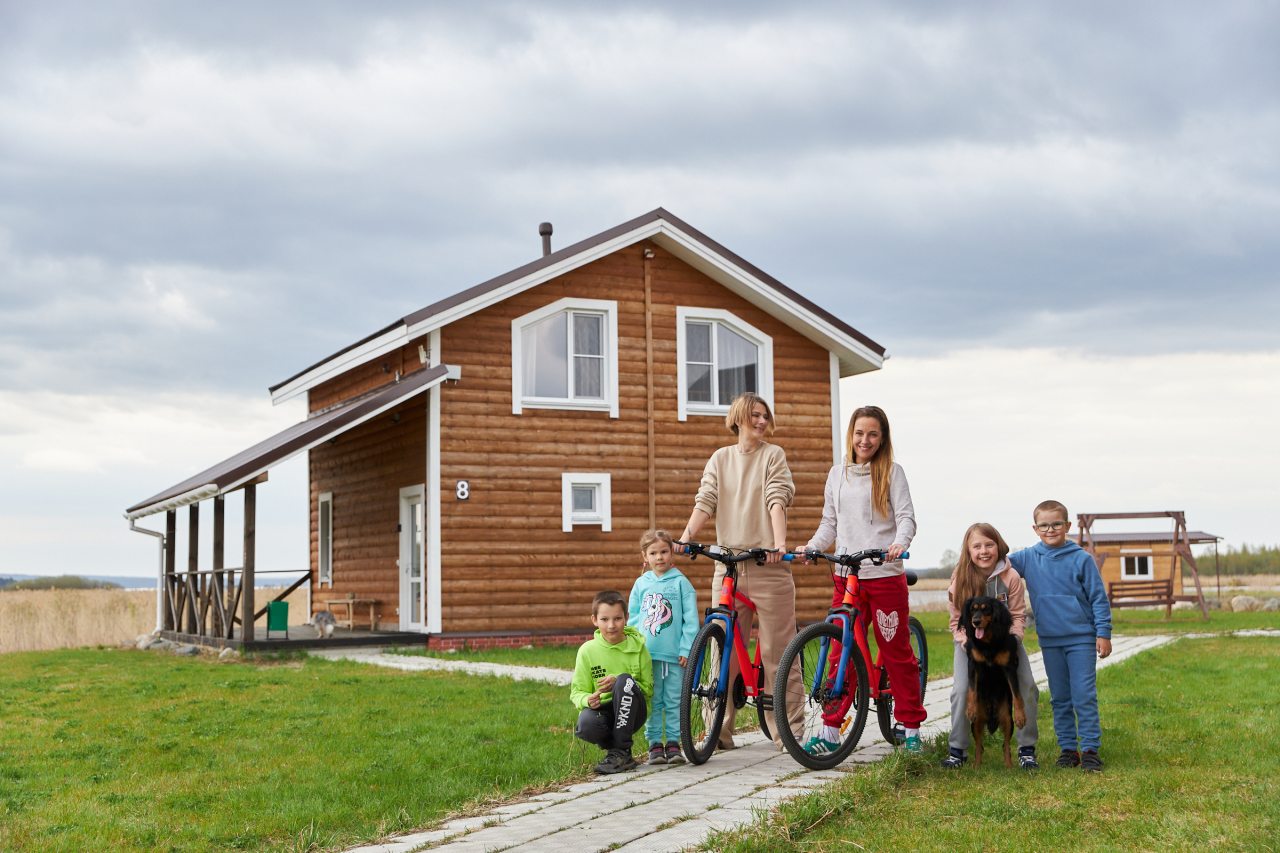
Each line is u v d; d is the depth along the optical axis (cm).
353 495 2053
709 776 652
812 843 496
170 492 1992
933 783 611
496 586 1717
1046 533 669
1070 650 657
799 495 1933
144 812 630
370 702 1035
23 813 633
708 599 1848
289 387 2095
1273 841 485
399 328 1697
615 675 689
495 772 707
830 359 1988
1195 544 3416
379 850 535
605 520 1795
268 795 662
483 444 1733
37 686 1275
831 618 688
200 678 1311
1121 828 512
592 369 1838
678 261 1897
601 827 540
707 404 1898
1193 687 1059
